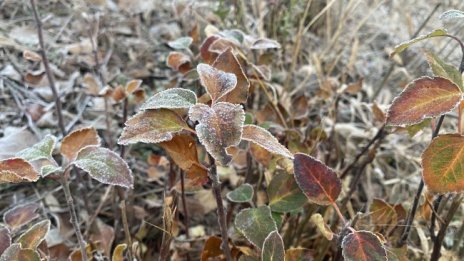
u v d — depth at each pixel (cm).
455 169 22
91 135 26
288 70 54
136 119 23
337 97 43
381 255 23
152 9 59
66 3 57
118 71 50
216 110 21
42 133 43
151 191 41
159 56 53
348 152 47
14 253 23
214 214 40
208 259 30
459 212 39
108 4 57
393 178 46
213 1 58
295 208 28
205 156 33
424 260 35
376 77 56
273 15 50
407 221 30
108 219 39
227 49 25
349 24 62
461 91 22
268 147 22
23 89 47
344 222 25
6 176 23
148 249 36
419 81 23
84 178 41
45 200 39
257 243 26
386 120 23
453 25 57
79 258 30
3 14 54
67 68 49
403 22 61
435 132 27
